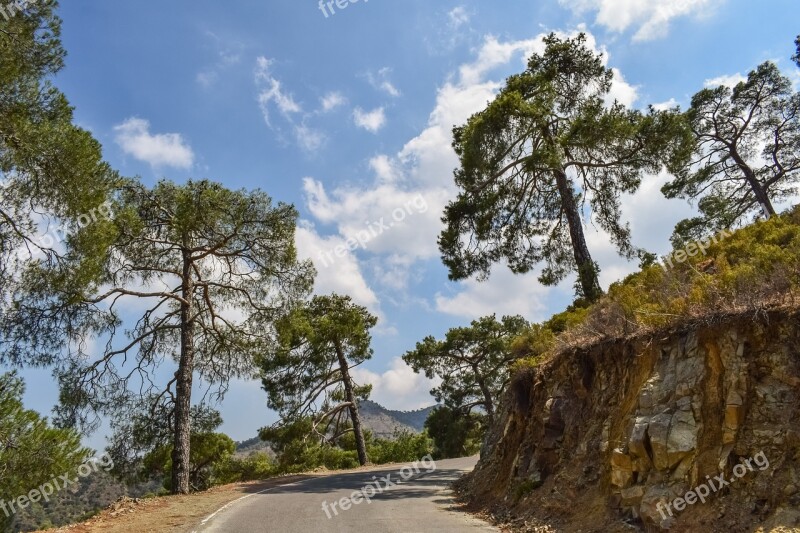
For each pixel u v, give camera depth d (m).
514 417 13.91
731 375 7.29
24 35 12.27
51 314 16.77
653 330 9.28
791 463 6.19
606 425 9.42
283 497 15.11
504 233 23.83
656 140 19.30
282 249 22.83
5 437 12.23
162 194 20.89
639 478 7.93
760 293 7.97
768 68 30.98
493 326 46.75
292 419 36.16
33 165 12.48
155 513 12.75
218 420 24.89
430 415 50.91
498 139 20.27
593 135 19.27
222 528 10.23
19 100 12.18
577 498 9.12
